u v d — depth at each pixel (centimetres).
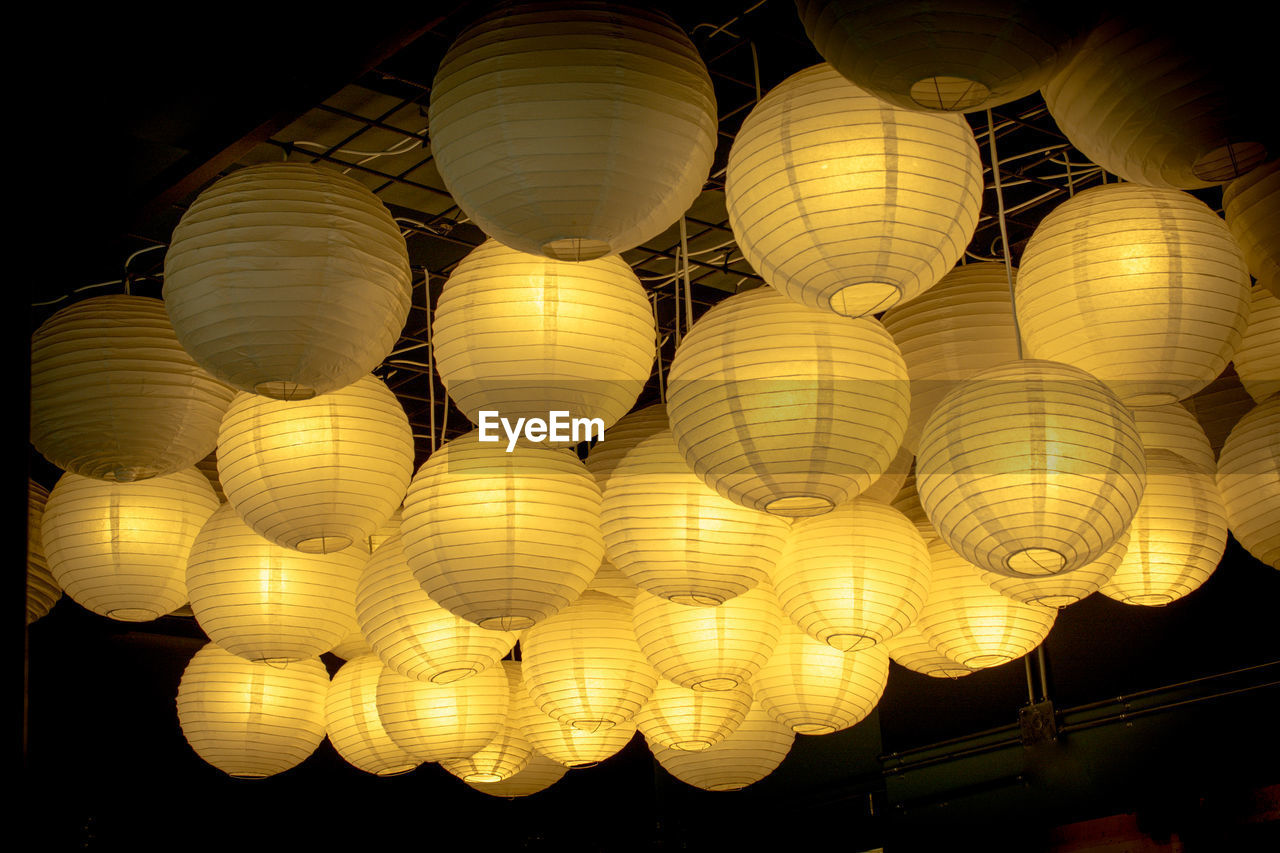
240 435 322
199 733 440
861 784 662
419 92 395
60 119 276
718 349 272
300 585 369
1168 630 541
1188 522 335
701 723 414
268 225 273
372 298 279
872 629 334
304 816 723
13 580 228
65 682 657
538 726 441
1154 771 531
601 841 779
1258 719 500
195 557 371
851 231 248
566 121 232
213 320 272
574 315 288
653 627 360
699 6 369
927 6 199
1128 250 276
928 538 373
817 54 389
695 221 475
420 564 320
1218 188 450
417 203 455
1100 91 227
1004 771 593
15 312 241
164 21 261
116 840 652
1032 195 472
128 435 326
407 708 411
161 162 301
